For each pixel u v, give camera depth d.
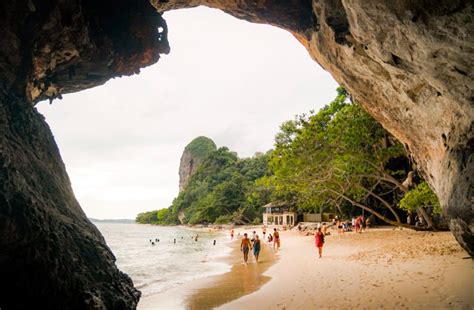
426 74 8.33
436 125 10.43
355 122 25.70
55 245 6.75
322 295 9.57
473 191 8.60
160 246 41.94
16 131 7.50
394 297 8.55
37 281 6.32
